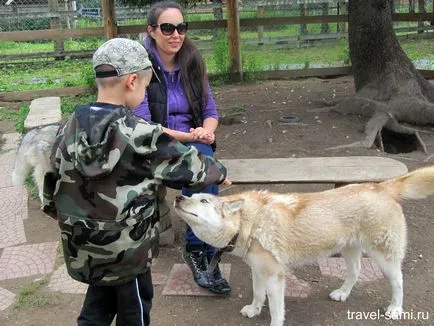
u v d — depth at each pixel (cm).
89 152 204
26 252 418
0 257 413
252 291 351
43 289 364
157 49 341
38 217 487
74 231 217
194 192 334
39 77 1202
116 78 214
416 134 654
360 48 769
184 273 372
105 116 208
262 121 757
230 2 1060
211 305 336
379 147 645
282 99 912
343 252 330
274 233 288
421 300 333
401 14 1091
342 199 302
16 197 535
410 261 379
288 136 679
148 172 216
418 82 759
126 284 232
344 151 609
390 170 384
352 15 772
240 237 290
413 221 438
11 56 1193
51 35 974
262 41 1231
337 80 1096
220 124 754
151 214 222
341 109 762
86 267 222
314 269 375
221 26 1084
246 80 1114
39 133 428
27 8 1508
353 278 333
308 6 1381
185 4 1055
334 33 1260
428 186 305
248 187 504
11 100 974
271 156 602
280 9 1356
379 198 299
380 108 712
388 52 754
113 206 211
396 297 314
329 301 336
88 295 248
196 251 355
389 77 748
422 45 1395
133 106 225
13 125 817
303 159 421
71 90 993
